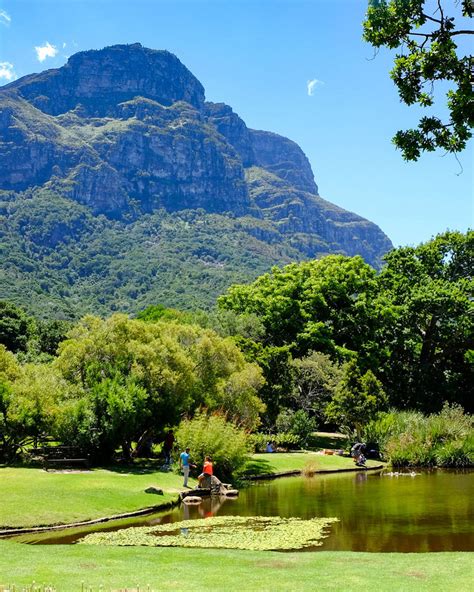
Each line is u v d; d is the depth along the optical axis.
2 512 18.52
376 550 15.62
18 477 24.42
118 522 19.48
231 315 52.38
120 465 30.94
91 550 14.17
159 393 32.19
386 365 57.38
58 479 24.34
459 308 55.38
